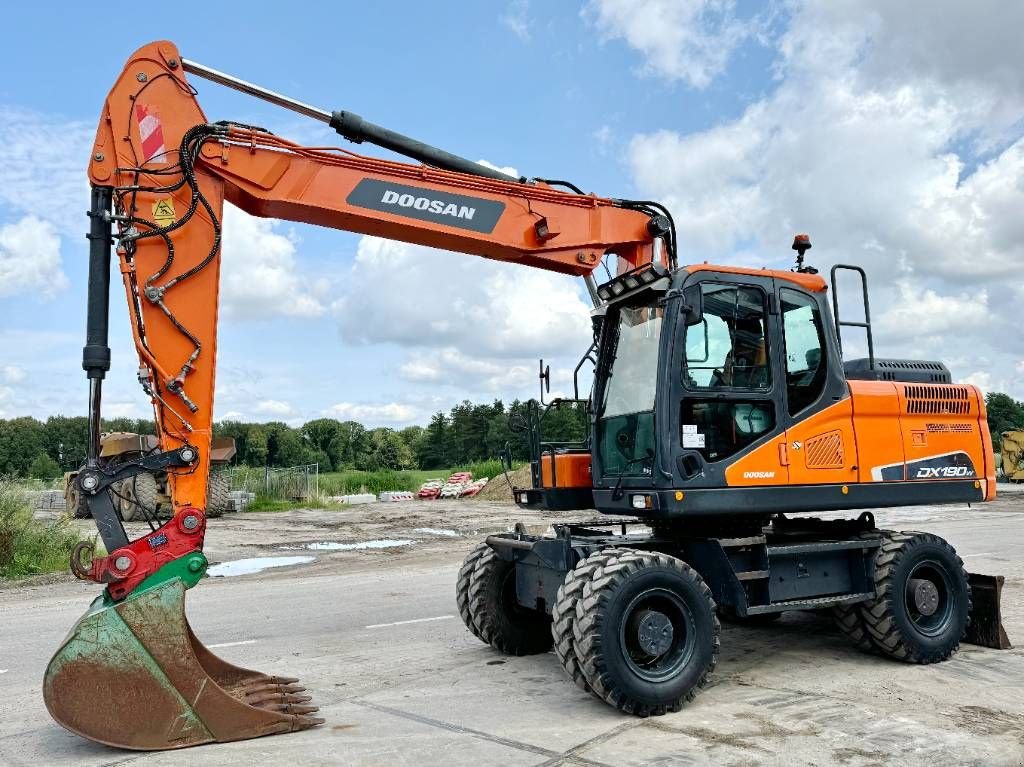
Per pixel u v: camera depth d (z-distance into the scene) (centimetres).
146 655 418
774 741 422
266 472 2977
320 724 456
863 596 582
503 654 629
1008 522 1650
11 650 676
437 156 579
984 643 636
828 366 587
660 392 523
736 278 561
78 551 433
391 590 955
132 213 483
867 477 591
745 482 538
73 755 418
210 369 485
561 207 600
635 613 478
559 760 397
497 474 3225
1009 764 388
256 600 895
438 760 398
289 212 534
